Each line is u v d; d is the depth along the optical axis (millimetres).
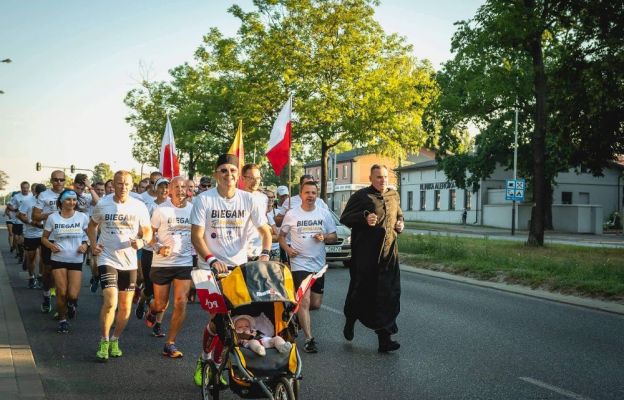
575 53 23141
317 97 27344
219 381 5203
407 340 8438
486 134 45062
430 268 17719
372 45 27828
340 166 83875
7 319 9484
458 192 59031
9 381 6102
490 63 26734
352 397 5820
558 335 8758
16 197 17516
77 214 9094
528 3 23750
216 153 36844
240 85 29625
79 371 6715
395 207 7980
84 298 12070
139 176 55906
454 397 5828
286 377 4711
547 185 45875
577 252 21891
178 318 7449
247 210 6066
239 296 4887
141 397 5777
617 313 10570
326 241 8375
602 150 23812
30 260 13062
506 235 39469
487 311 10750
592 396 5879
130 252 7418
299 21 27562
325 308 11125
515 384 6273
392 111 27391
